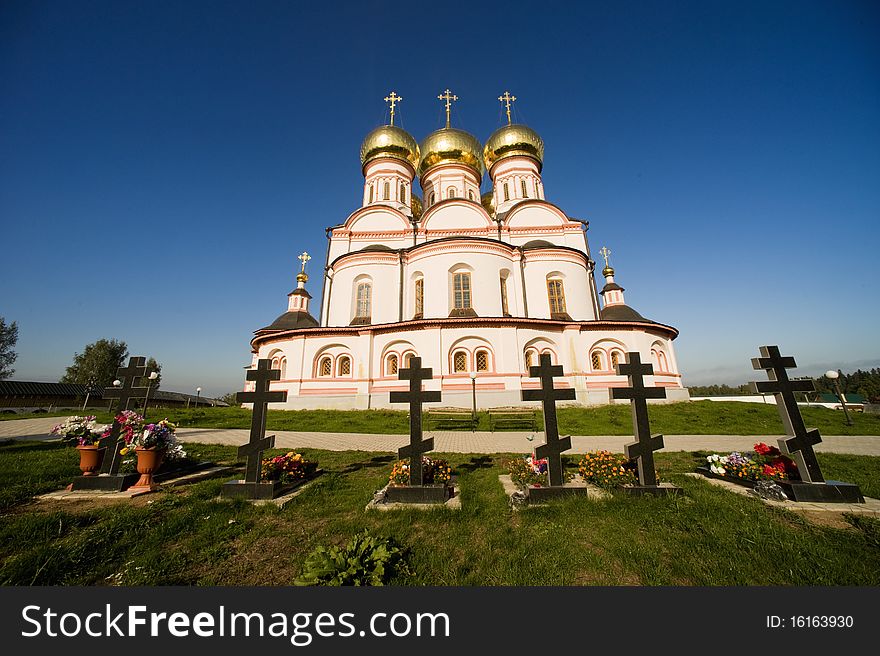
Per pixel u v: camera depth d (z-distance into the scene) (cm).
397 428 1587
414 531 479
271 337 2403
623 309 2678
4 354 4894
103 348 5831
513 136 3475
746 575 358
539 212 3158
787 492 588
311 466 743
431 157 3491
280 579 376
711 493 595
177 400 5628
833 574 356
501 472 771
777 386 639
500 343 2138
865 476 728
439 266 2491
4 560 399
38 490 635
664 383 2339
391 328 2219
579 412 1898
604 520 491
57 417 2181
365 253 2700
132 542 445
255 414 641
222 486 623
